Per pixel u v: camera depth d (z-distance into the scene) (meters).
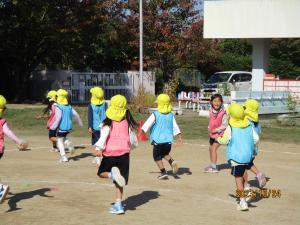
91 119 12.54
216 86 30.72
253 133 8.98
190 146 16.59
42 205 9.01
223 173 12.07
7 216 8.30
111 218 8.23
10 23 31.22
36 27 31.38
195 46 37.56
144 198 9.63
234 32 29.84
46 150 15.39
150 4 37.25
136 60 38.69
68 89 33.66
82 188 10.37
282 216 8.56
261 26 29.14
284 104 26.06
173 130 11.06
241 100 24.23
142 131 10.78
